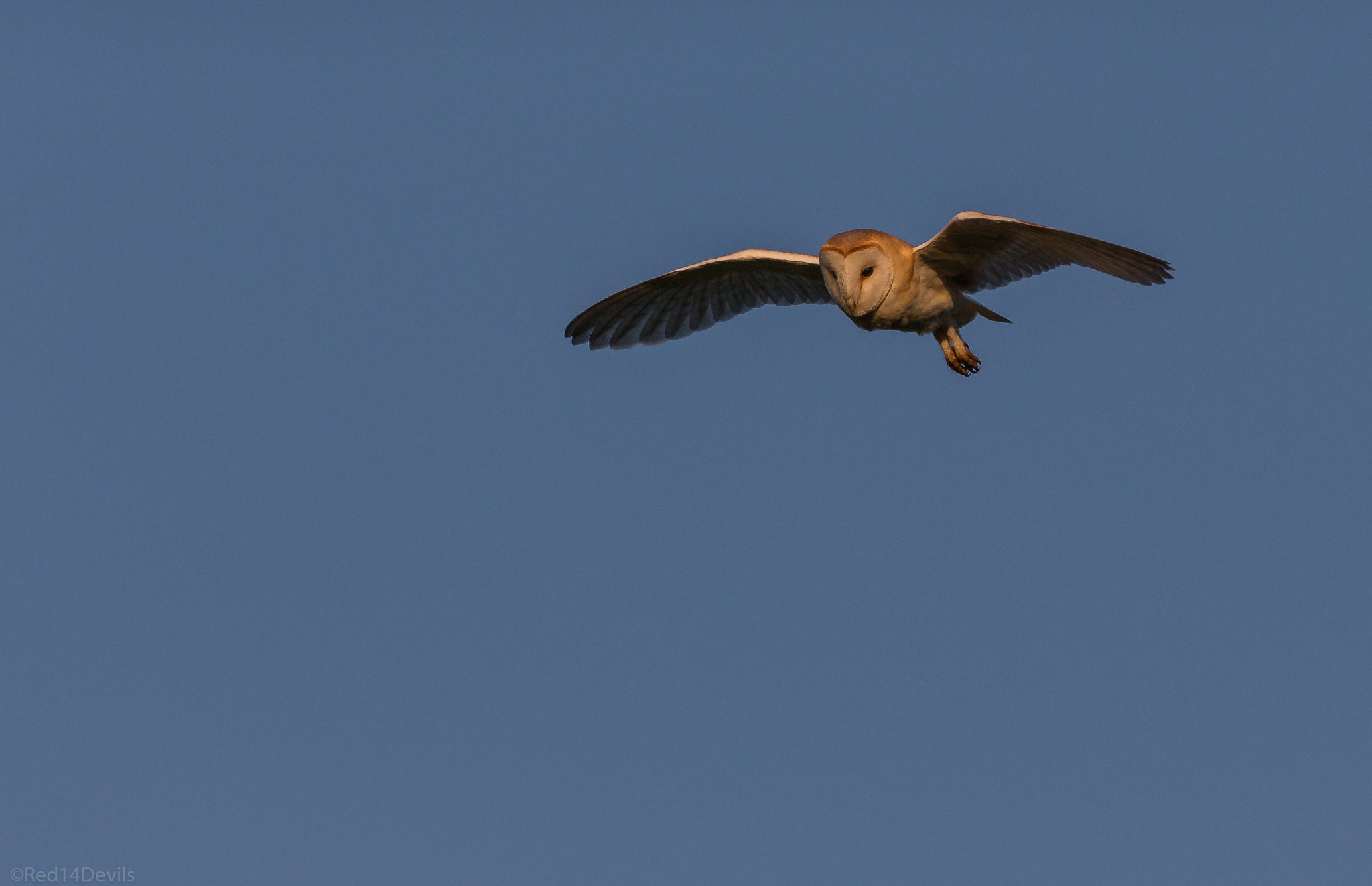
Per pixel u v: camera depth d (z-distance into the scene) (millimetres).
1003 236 14156
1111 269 13969
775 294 16984
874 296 14562
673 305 17141
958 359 15484
